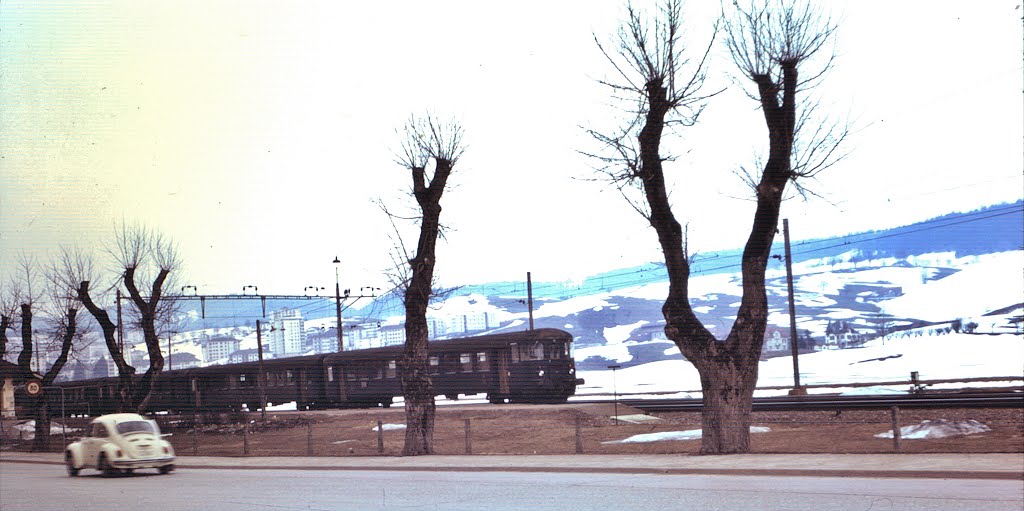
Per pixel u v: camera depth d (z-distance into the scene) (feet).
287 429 150.10
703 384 77.36
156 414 204.33
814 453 70.59
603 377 409.90
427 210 102.47
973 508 40.60
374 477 76.28
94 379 213.25
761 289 76.84
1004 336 303.07
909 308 615.57
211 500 62.08
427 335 101.60
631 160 79.20
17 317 175.94
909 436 78.02
